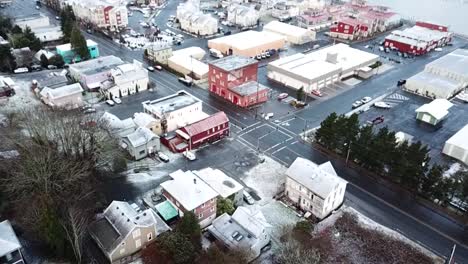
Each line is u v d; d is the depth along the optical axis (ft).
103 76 351.87
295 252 180.34
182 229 182.19
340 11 597.93
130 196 223.71
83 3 527.40
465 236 206.39
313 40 502.79
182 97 306.55
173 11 615.98
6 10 577.84
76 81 362.33
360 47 485.15
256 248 185.88
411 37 479.82
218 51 445.37
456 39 533.96
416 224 212.84
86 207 197.16
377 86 377.91
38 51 415.03
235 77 337.72
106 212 193.67
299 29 501.15
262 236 188.55
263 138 285.43
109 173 238.48
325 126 267.59
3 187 201.87
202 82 373.81
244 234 188.75
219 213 208.44
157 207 207.62
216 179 222.69
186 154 259.80
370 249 195.93
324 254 191.11
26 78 369.30
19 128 241.96
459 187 216.54
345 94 358.64
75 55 404.16
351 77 395.55
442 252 195.93
